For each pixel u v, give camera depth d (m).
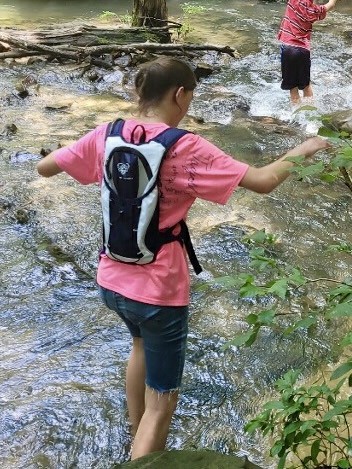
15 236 4.33
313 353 3.27
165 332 2.25
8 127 6.13
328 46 9.73
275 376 3.12
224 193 2.05
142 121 2.17
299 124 6.65
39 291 3.75
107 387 3.03
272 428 1.87
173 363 2.33
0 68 8.20
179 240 2.20
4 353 3.23
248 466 2.16
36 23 11.18
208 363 3.19
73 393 2.98
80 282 3.86
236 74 8.36
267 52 9.42
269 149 5.95
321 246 4.30
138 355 2.53
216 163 2.05
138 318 2.23
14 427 2.77
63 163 2.26
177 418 2.85
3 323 3.47
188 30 10.20
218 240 4.33
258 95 7.55
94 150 2.21
